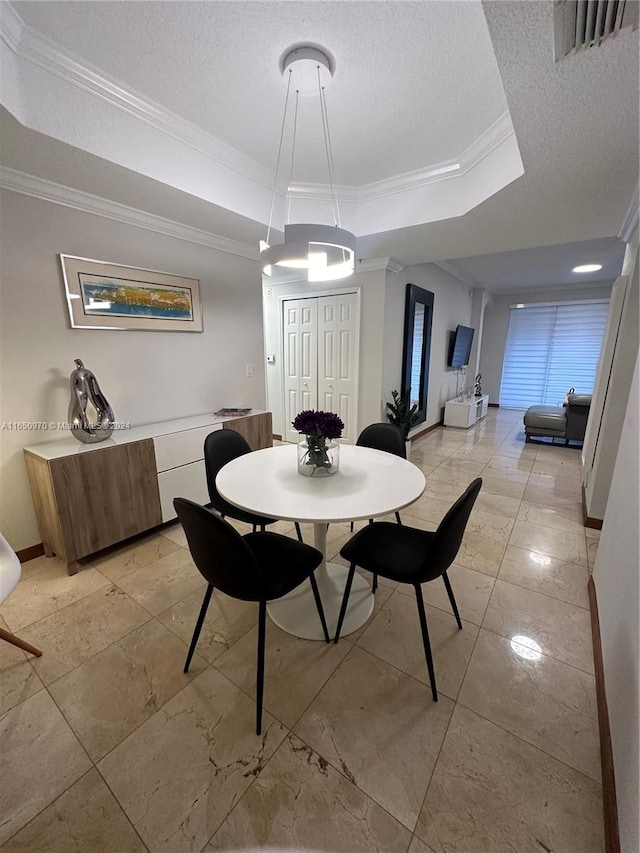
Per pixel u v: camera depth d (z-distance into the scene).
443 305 5.34
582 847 0.94
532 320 7.00
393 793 1.06
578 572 2.10
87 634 1.65
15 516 2.11
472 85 1.66
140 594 1.91
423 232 2.76
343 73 1.59
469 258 4.71
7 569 1.38
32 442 2.13
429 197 2.51
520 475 3.71
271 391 5.04
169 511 2.52
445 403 5.95
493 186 2.09
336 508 1.36
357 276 3.96
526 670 1.46
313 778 1.10
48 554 2.21
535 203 2.22
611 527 1.63
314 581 1.55
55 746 1.19
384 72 1.59
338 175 2.55
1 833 0.98
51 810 1.03
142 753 1.17
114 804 1.04
